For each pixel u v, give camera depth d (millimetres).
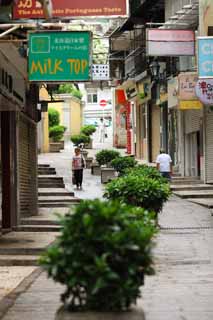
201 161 34250
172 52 30500
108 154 41281
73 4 16000
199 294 11531
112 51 48344
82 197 30422
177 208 26516
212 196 29719
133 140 52656
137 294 6805
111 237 6617
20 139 22109
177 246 17609
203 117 33281
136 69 44344
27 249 16031
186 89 30969
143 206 18109
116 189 18281
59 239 6793
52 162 45844
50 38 14680
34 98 24750
